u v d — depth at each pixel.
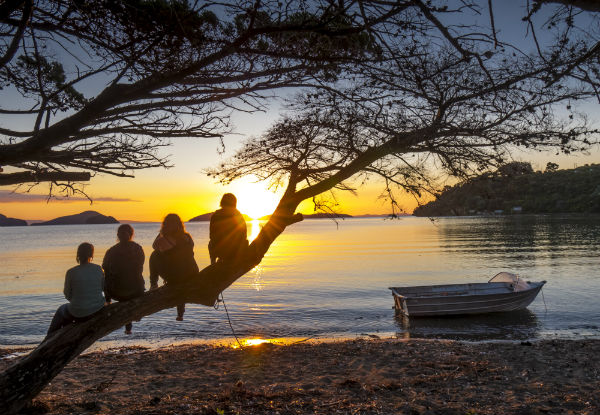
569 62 2.66
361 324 17.20
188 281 3.76
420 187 3.34
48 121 3.02
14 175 3.55
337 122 3.27
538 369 8.60
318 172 3.62
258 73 3.16
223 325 16.58
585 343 11.45
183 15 2.78
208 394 7.43
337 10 2.55
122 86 2.94
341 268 38.91
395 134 3.21
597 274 29.62
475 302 18.44
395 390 7.31
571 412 6.01
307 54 2.95
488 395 6.90
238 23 2.94
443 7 2.28
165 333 15.29
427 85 2.96
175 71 3.02
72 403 6.58
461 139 3.13
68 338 3.79
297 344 12.38
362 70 3.00
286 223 3.57
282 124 3.36
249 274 34.81
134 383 8.28
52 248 84.50
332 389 7.55
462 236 87.56
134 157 3.63
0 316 19.16
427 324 17.12
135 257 4.54
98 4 2.75
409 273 34.53
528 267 35.59
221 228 3.67
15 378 3.57
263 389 7.75
